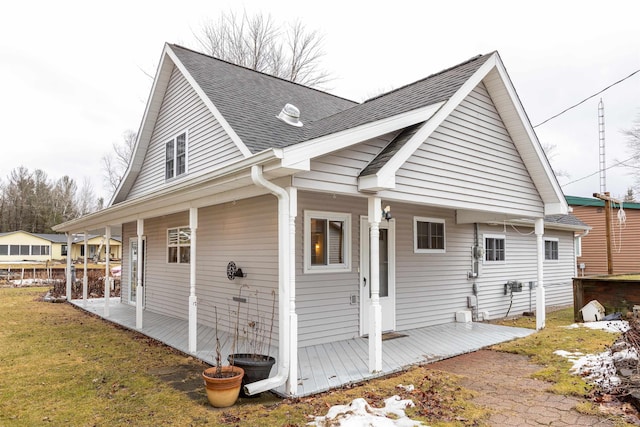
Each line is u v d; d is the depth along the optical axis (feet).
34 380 16.89
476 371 17.39
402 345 21.72
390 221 25.58
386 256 25.43
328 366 17.66
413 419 12.23
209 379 13.66
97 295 50.47
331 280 22.38
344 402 13.69
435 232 28.84
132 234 41.29
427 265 27.81
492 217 27.71
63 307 40.29
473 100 22.67
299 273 21.08
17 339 24.93
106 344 23.47
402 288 26.11
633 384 13.73
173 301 32.94
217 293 26.78
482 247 32.32
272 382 14.32
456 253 30.07
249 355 16.07
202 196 20.13
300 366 17.65
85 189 179.93
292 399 14.11
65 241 133.80
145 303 37.65
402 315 25.96
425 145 19.51
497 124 24.34
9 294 52.37
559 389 14.67
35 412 13.55
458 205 21.15
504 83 22.85
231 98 27.30
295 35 73.61
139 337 25.40
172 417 12.89
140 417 12.96
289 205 14.92
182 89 31.78
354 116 22.61
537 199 27.20
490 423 11.97
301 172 15.06
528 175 26.61
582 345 21.13
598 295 29.58
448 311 28.99
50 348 22.53
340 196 22.90
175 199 21.52
